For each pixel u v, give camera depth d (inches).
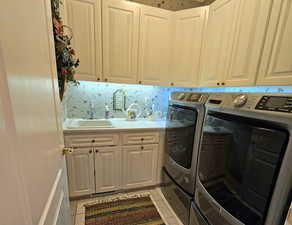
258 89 59.0
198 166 46.9
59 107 32.8
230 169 34.4
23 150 15.5
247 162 30.1
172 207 63.1
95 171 64.6
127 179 70.3
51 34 28.3
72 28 60.2
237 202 32.4
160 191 74.2
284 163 23.8
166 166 68.9
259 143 27.6
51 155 25.6
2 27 12.7
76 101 77.1
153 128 68.8
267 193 26.3
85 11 60.2
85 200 66.2
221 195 36.9
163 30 71.6
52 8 38.1
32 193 17.3
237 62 50.3
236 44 50.4
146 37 70.1
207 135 42.4
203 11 65.2
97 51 64.9
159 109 92.9
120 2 63.1
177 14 70.4
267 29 40.9
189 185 51.4
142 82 74.1
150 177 74.1
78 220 56.8
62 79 42.1
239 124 31.8
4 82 12.7
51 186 24.9
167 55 75.2
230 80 53.5
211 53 62.9
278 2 37.9
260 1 42.0
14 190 13.5
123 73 70.3
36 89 19.9
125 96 85.0
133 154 68.7
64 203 34.3
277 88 52.4
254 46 44.3
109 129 62.6
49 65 26.5
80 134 59.5
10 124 13.4
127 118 82.9
